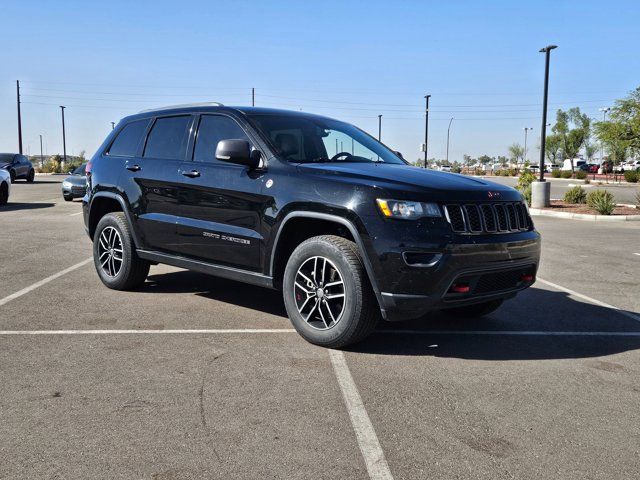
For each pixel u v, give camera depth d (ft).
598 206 56.03
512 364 13.47
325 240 14.07
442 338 15.49
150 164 18.80
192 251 17.43
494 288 14.39
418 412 10.68
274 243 15.06
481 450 9.30
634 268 27.17
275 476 8.39
